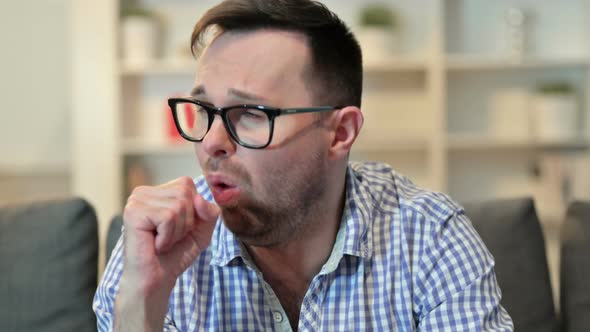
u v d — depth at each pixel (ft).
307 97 3.25
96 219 4.70
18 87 11.22
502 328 3.50
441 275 3.59
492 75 10.91
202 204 3.02
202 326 3.55
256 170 3.14
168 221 2.94
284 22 3.22
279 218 3.24
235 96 3.09
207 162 3.18
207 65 3.19
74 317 4.43
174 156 11.17
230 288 3.59
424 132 10.87
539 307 4.56
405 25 10.76
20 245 4.48
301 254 3.51
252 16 3.18
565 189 10.50
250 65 3.12
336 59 3.38
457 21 10.84
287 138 3.16
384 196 3.88
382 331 3.54
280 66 3.16
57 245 4.50
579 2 10.79
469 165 11.09
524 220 4.68
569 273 4.70
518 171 11.07
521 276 4.58
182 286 3.57
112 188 10.52
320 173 3.34
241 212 3.18
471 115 10.96
